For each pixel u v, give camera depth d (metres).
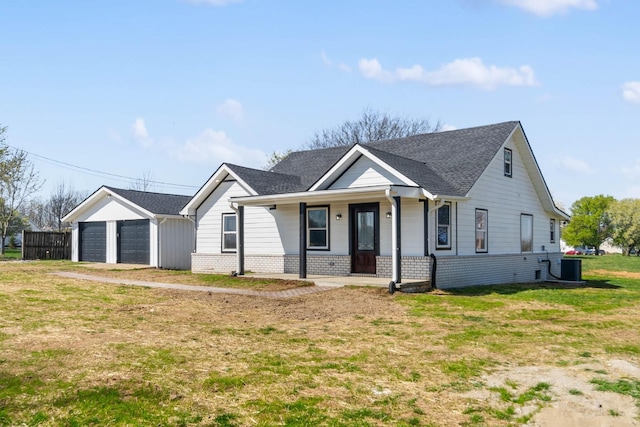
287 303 12.16
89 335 8.49
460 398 5.71
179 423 4.94
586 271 28.00
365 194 14.56
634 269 29.73
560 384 6.11
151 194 26.66
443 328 9.52
